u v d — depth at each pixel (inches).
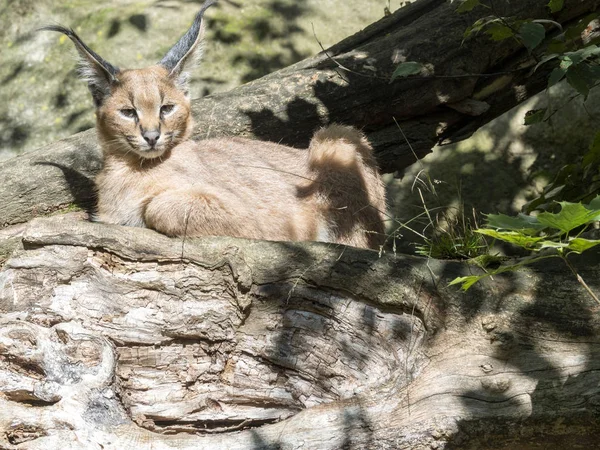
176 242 300.7
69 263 295.6
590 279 284.0
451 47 444.8
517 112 643.5
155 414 293.4
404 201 630.5
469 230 340.5
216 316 295.0
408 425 268.5
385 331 290.2
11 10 666.8
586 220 231.6
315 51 645.9
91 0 668.1
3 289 295.0
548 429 261.9
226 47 637.3
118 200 365.7
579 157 625.3
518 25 382.9
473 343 279.1
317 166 401.7
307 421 276.4
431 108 458.6
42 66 644.1
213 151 390.3
